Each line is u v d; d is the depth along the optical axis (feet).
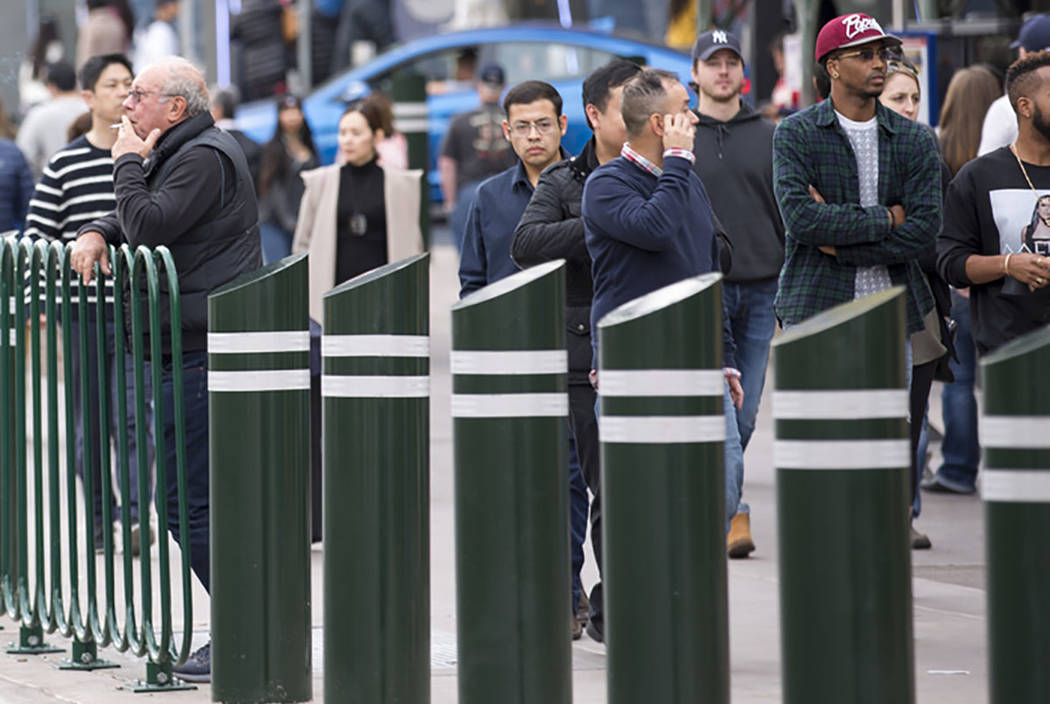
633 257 49.34
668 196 48.42
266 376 46.37
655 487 37.60
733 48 66.64
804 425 34.73
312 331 67.41
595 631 55.21
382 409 43.75
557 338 41.34
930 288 59.57
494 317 40.96
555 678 41.45
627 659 37.99
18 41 192.85
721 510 38.01
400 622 43.98
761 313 66.59
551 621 41.37
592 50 157.99
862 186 53.47
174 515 52.21
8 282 56.29
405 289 43.91
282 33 192.85
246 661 46.50
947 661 52.16
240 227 52.03
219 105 114.11
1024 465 32.42
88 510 53.36
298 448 46.78
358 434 43.75
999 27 84.74
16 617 56.80
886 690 34.73
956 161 73.26
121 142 51.47
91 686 50.88
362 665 43.88
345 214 84.79
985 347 59.57
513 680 41.22
